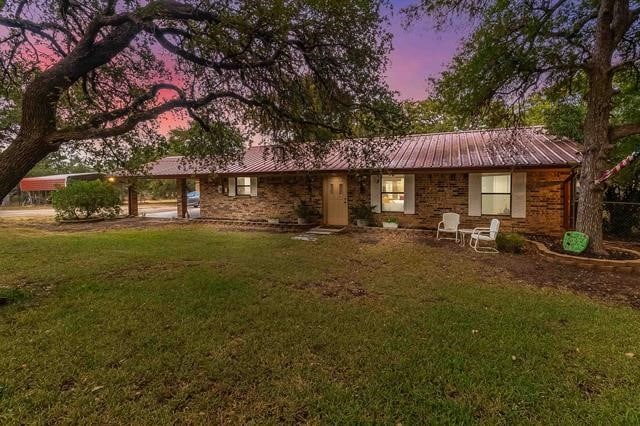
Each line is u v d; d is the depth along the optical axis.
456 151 11.20
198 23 5.59
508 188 10.60
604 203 9.71
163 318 4.27
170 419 2.45
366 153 6.85
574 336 3.76
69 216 16.36
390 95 5.73
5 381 2.88
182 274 6.29
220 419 2.46
